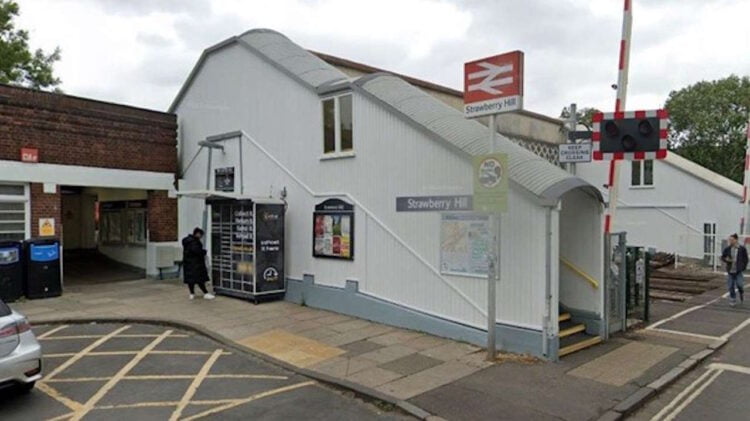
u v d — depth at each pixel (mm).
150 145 16594
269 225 12711
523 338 8469
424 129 9875
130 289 14844
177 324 10500
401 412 6316
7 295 12844
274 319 10945
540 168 8891
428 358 8328
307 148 12523
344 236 11508
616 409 6332
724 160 34594
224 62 15359
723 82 34688
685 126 35469
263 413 6266
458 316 9383
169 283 15977
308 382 7379
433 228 9781
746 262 13609
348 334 9797
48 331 10242
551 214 8234
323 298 11945
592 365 8047
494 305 8211
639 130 9258
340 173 11664
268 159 13727
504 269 8719
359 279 11188
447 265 9516
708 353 8836
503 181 7781
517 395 6762
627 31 10109
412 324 10078
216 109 15703
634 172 24875
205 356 8594
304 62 13180
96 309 11977
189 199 16938
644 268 11484
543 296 8250
